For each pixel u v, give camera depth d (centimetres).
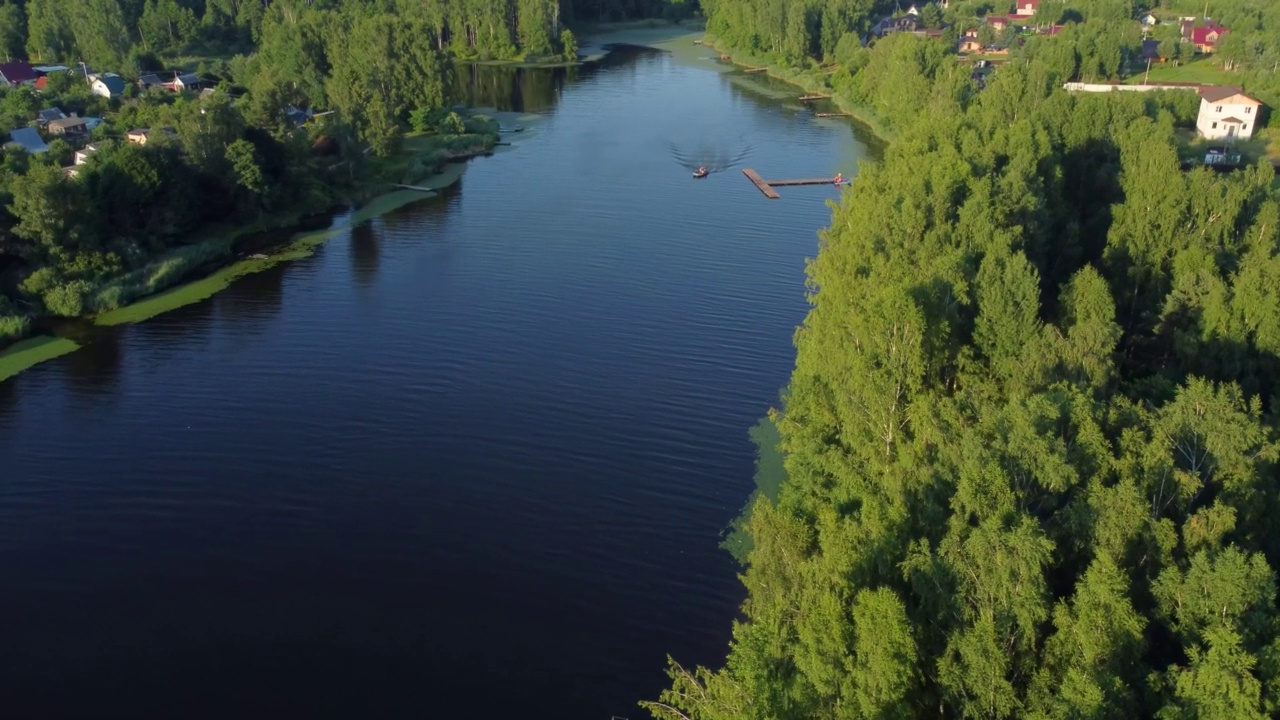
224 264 10444
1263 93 14750
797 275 9931
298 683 5022
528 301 9312
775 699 3494
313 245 10981
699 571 5744
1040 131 9131
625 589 5616
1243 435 4194
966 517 3850
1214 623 3369
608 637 5284
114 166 10188
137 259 9925
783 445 6028
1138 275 7425
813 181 13012
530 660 5144
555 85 19375
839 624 3528
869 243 6706
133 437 7131
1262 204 7769
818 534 4538
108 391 7781
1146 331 7256
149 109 13488
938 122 9738
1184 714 3167
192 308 9350
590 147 14788
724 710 3575
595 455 6850
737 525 6128
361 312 9144
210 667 5131
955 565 3597
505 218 11681
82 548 6006
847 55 18950
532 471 6675
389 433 7131
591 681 5009
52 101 15025
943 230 6888
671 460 6788
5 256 9438
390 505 6350
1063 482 3934
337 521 6209
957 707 3431
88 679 5059
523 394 7631
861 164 8831
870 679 3362
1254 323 6141
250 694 4959
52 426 7281
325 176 12431
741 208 11975
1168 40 19225
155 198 10512
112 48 18950
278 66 16438
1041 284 7500
